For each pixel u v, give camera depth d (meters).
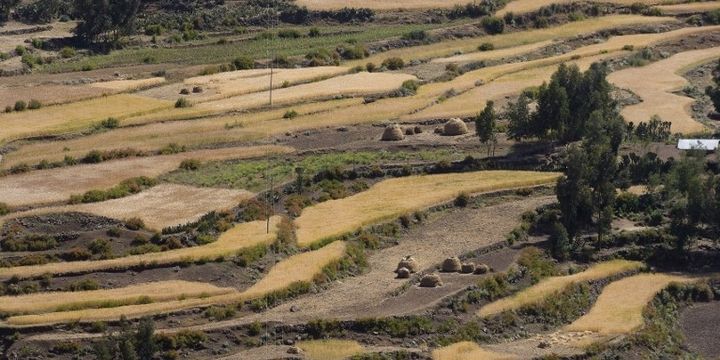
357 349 176.88
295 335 179.50
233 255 197.38
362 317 182.38
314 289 192.50
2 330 177.75
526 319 189.50
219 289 189.38
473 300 190.62
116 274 193.00
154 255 197.25
